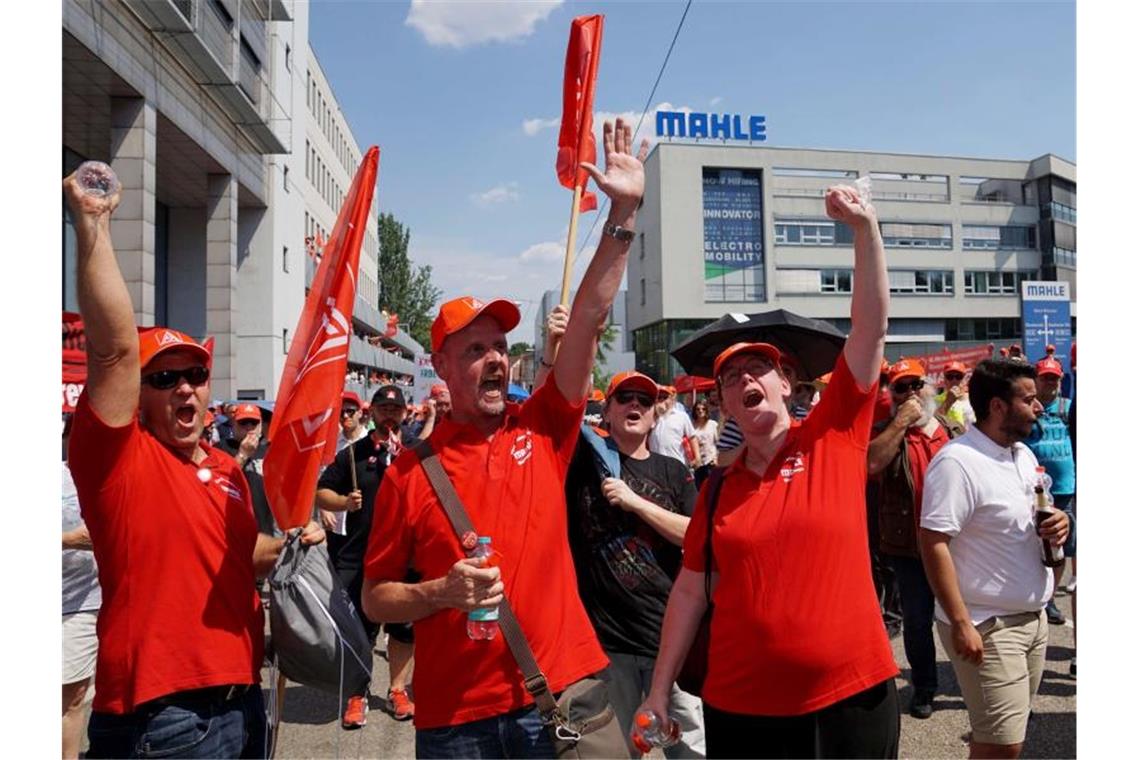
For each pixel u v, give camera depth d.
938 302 56.69
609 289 2.52
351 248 2.85
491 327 2.57
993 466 3.12
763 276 54.22
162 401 2.54
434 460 2.51
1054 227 57.50
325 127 34.91
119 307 2.20
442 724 2.36
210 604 2.46
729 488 2.61
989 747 3.06
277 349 23.84
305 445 2.74
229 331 19.42
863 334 2.42
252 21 19.36
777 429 2.56
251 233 23.33
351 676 2.83
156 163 18.14
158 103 14.64
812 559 2.36
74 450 2.29
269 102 21.36
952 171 57.69
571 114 3.45
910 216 56.75
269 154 23.05
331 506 5.12
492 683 2.33
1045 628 3.17
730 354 2.55
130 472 2.34
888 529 4.75
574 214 3.35
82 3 11.94
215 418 11.50
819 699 2.31
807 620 2.32
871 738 2.32
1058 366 5.76
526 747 2.32
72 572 3.54
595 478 3.39
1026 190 59.25
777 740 2.36
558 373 2.60
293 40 25.03
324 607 2.79
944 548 3.12
